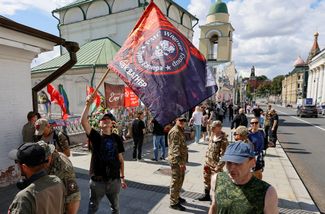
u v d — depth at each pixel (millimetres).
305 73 77375
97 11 19469
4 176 5133
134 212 4199
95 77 14812
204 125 11359
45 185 1789
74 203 2275
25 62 5523
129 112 10844
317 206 4977
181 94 2633
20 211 1636
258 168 4371
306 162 8414
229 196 1824
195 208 4395
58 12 21766
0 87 5012
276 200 1729
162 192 5086
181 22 21703
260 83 135625
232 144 1950
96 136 3162
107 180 3135
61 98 8797
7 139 5168
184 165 4344
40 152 1810
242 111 9555
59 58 18969
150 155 8469
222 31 33094
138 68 2738
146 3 16938
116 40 18625
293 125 20328
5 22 4148
